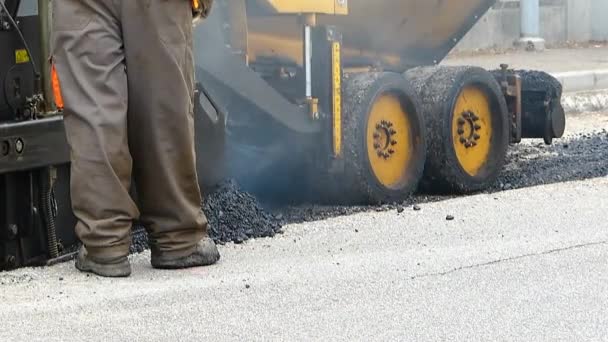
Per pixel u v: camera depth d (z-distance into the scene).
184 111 8.69
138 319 7.51
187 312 7.67
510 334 7.30
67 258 9.20
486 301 8.01
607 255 9.29
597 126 18.62
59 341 7.05
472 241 9.91
